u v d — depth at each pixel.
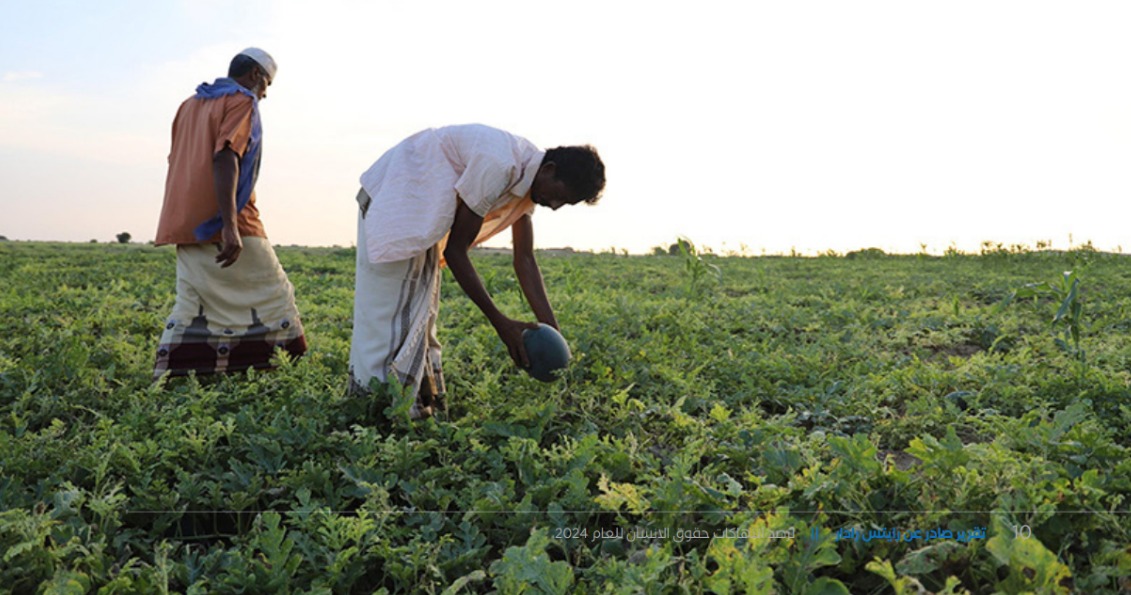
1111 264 15.09
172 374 4.65
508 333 3.97
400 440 3.52
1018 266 15.01
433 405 4.18
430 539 2.87
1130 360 5.47
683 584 2.39
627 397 4.70
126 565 2.52
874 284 11.27
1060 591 2.20
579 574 2.69
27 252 17.56
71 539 2.63
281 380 4.58
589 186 3.82
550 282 11.71
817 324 7.18
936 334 6.74
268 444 3.48
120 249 20.25
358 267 4.02
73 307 7.62
